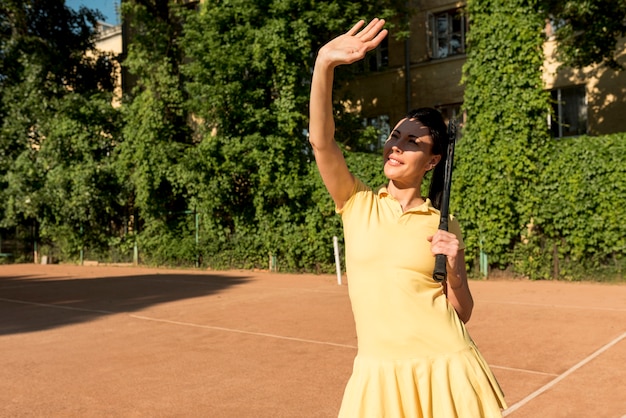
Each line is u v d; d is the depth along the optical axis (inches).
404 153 88.1
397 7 778.8
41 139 992.2
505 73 579.8
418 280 84.1
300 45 700.0
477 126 594.6
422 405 81.6
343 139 798.5
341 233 692.1
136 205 887.7
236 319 369.4
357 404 83.4
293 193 700.7
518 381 217.2
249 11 705.0
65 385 224.5
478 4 599.5
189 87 751.1
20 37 986.1
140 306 438.9
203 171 769.6
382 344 83.4
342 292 509.0
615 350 262.4
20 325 366.0
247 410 190.4
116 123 929.5
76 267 932.0
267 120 720.3
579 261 555.5
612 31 634.8
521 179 574.2
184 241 835.4
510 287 518.6
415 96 895.7
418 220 86.1
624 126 733.3
